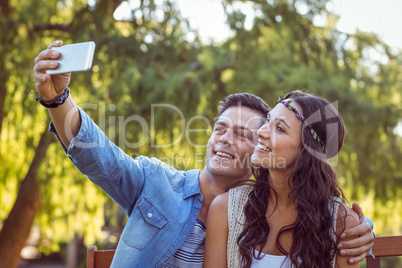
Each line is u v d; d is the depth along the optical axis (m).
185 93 6.53
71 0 7.44
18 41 6.71
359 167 7.32
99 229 7.20
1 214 7.79
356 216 2.07
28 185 7.07
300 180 2.03
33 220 7.36
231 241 2.07
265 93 6.45
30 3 6.89
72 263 13.12
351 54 7.71
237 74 6.64
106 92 6.53
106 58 6.86
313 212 1.99
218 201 2.14
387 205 7.52
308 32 7.40
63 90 1.71
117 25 7.32
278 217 2.11
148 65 6.98
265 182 2.13
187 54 7.30
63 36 7.14
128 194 2.12
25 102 6.67
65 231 7.21
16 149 7.06
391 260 10.24
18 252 7.37
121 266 2.02
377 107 7.09
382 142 7.41
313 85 6.53
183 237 2.08
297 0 7.24
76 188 6.73
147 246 2.04
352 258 1.97
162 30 7.23
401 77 7.78
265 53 6.88
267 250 2.06
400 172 7.41
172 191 2.15
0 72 6.63
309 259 1.96
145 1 7.09
